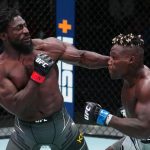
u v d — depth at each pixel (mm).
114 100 7543
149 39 7266
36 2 7230
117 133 7082
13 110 4301
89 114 3895
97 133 7129
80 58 4660
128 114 4074
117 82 7523
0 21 4223
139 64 3875
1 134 7188
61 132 4527
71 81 6938
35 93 4188
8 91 4270
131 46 3830
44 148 4559
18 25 4230
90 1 7285
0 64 4371
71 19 6734
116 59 3869
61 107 4551
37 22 7305
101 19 7352
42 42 4555
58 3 6723
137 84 3873
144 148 4371
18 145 4652
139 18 7273
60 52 4586
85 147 4781
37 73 4066
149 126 3719
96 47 7422
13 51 4375
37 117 4449
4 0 6992
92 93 7578
